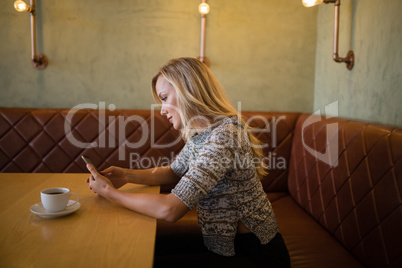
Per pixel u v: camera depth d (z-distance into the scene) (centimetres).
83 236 103
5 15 253
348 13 229
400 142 141
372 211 151
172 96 138
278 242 130
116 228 109
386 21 187
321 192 202
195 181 119
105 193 132
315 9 276
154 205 119
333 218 184
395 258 133
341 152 185
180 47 269
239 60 275
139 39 266
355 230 162
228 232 126
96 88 266
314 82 283
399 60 176
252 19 273
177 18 267
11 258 88
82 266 85
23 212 122
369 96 205
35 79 260
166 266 123
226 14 271
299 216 214
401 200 134
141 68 268
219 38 272
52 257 89
